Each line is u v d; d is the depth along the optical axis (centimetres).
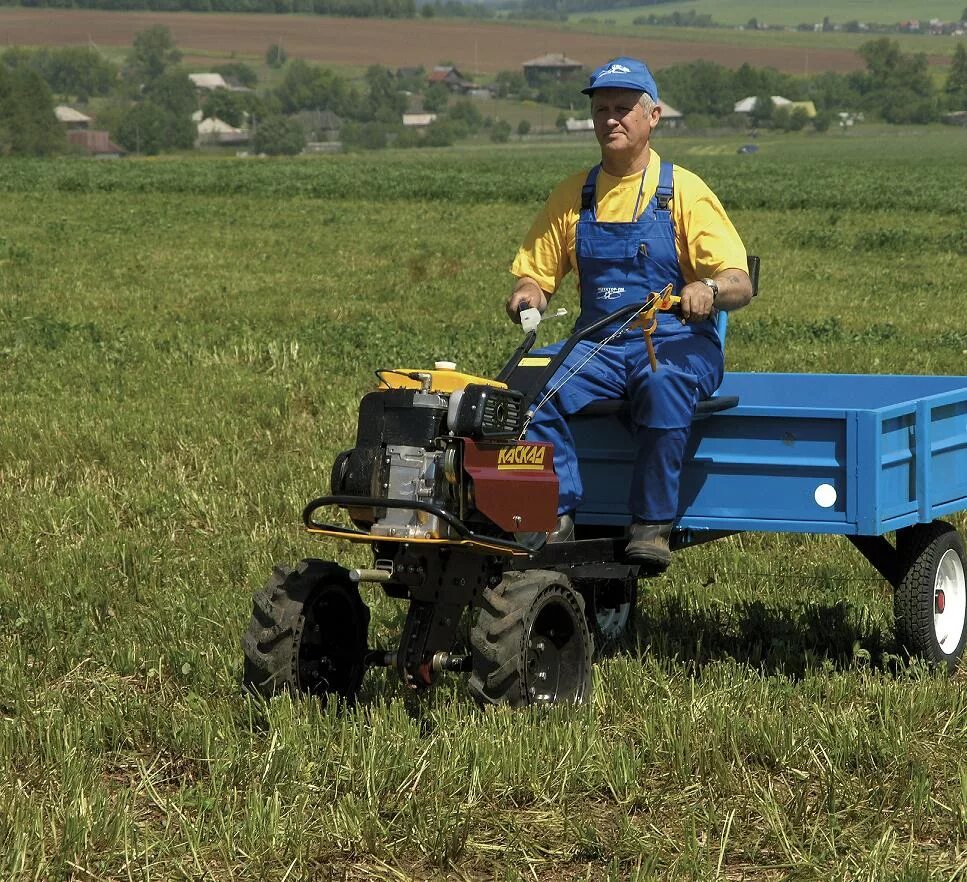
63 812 511
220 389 1422
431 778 538
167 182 6269
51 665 699
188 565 873
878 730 597
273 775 541
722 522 687
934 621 713
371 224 4091
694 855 484
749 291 661
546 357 696
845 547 934
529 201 5600
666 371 650
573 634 621
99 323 1936
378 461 570
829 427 665
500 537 602
